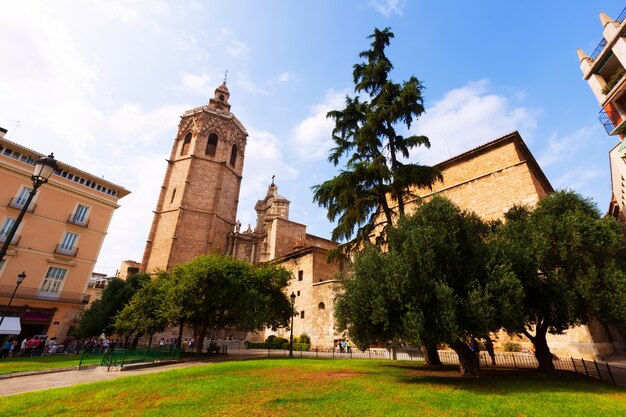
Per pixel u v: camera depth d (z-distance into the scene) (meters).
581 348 16.39
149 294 25.31
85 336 29.08
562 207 13.56
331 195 17.11
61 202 33.38
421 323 8.95
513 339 18.89
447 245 10.43
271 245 47.38
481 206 23.73
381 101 18.05
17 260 29.25
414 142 17.69
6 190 29.86
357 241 17.03
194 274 21.42
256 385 9.24
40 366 16.08
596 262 12.05
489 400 7.27
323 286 30.50
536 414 6.18
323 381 9.91
